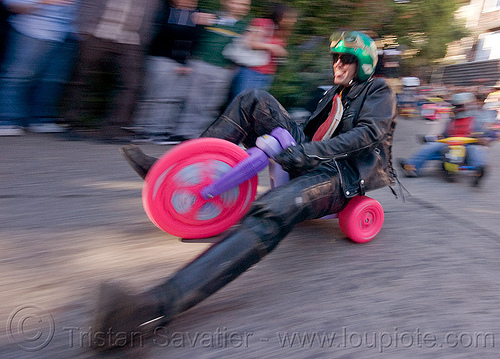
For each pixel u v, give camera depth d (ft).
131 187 11.27
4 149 13.57
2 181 10.83
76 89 15.83
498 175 16.80
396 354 5.38
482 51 60.64
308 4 18.15
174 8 15.05
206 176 7.82
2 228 8.20
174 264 7.24
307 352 5.31
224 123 8.48
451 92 38.29
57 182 11.15
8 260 7.00
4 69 14.73
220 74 16.06
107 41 14.42
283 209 6.18
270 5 17.92
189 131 16.75
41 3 14.14
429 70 43.50
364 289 6.87
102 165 13.01
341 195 7.26
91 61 14.99
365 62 7.48
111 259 7.29
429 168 17.30
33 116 15.78
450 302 6.65
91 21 14.30
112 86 16.06
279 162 6.86
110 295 4.56
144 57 15.12
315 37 18.97
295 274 7.22
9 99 14.93
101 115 16.58
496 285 7.31
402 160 15.80
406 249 8.52
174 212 7.78
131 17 14.16
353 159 7.55
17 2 13.69
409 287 7.03
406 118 35.68
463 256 8.39
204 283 5.20
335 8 18.47
